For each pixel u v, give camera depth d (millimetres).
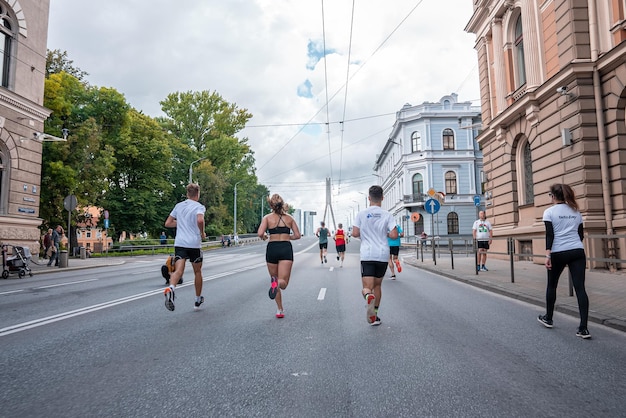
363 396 2916
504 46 16500
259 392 2982
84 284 10141
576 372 3422
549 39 13180
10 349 4055
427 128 40312
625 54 10352
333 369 3482
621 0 10812
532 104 13539
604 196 11125
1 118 15695
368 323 5242
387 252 5066
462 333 4738
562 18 12141
